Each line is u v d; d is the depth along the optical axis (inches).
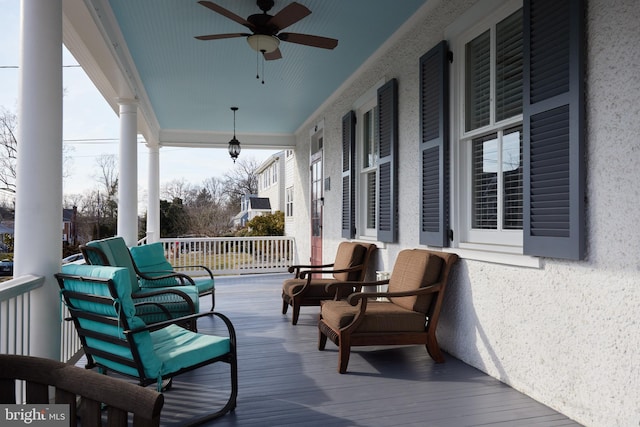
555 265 103.0
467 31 142.3
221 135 395.2
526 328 112.3
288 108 310.2
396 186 188.2
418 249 155.9
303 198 375.9
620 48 87.5
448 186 148.6
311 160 344.5
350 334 129.6
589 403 93.6
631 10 85.6
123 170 229.9
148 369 89.4
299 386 117.3
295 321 191.0
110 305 88.4
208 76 235.6
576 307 97.1
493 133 134.7
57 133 105.4
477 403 106.4
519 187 123.7
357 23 174.1
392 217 187.9
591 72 94.0
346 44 195.0
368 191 239.3
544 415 100.0
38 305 102.1
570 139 96.3
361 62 219.0
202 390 114.7
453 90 147.6
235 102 291.9
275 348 154.3
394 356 145.4
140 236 899.4
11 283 88.7
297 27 177.6
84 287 93.0
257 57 207.9
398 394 111.8
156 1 152.8
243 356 144.8
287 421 95.7
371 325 130.8
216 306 236.1
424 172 159.9
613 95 88.8
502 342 121.3
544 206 104.1
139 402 38.6
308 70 229.6
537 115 106.3
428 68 157.9
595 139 92.7
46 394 43.2
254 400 107.6
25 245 101.9
